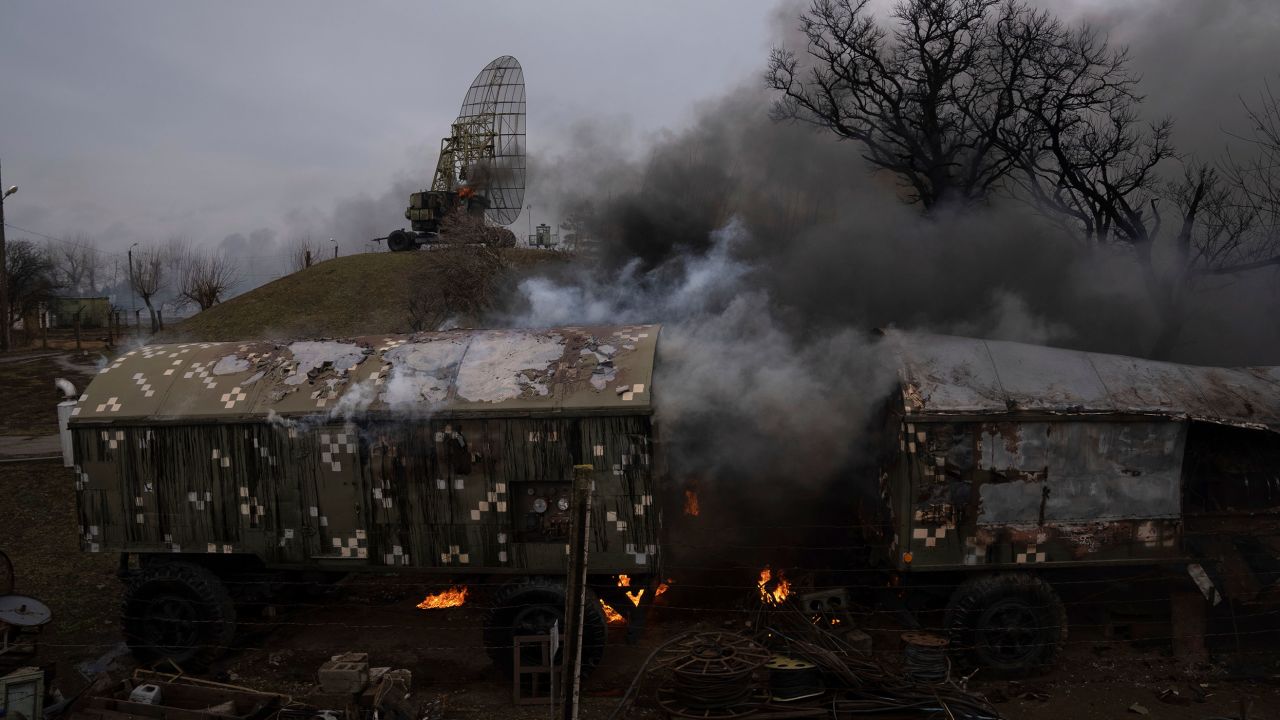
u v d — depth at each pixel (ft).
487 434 25.14
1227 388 25.52
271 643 28.14
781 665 22.11
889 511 25.71
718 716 20.86
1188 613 25.43
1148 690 23.34
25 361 100.07
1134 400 24.82
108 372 28.40
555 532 24.91
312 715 20.27
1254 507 26.66
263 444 26.32
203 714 20.39
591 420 24.64
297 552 26.18
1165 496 24.82
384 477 25.73
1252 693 23.03
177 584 26.37
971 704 21.08
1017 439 24.48
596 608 24.06
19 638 24.67
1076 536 24.59
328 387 26.55
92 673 26.22
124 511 27.04
